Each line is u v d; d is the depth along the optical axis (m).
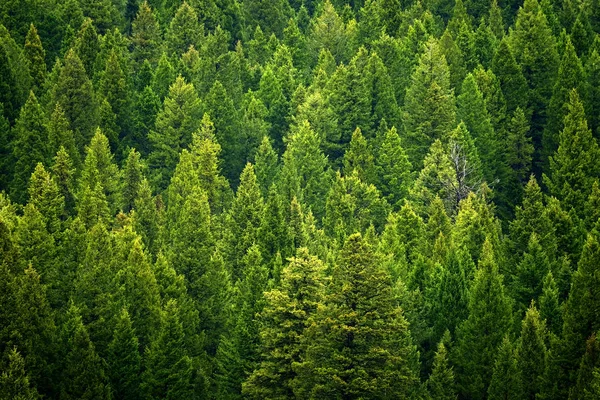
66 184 84.75
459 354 60.09
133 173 94.88
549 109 105.69
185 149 101.19
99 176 89.94
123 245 72.25
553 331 61.28
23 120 92.94
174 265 72.62
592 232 72.56
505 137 107.62
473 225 77.00
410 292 65.19
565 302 61.09
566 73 105.56
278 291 56.06
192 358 64.25
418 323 62.56
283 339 55.81
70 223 77.31
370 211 92.69
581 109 93.62
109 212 85.00
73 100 105.38
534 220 72.31
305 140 103.06
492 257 66.50
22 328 55.59
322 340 52.34
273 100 120.50
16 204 81.06
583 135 91.69
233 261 82.12
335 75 116.12
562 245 72.69
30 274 58.50
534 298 66.69
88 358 56.78
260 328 59.00
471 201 82.50
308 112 110.50
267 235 78.88
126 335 59.81
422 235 79.62
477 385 58.47
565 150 91.56
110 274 65.06
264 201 101.00
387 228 79.50
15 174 90.44
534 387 55.91
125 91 113.25
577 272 56.69
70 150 96.06
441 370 57.50
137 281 65.56
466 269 70.25
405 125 109.94
